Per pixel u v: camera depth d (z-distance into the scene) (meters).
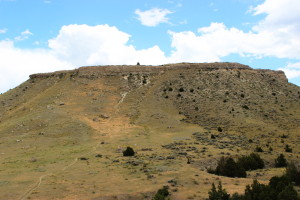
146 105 107.56
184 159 53.12
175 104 108.12
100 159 54.88
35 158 54.81
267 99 116.06
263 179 44.09
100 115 97.00
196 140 72.31
